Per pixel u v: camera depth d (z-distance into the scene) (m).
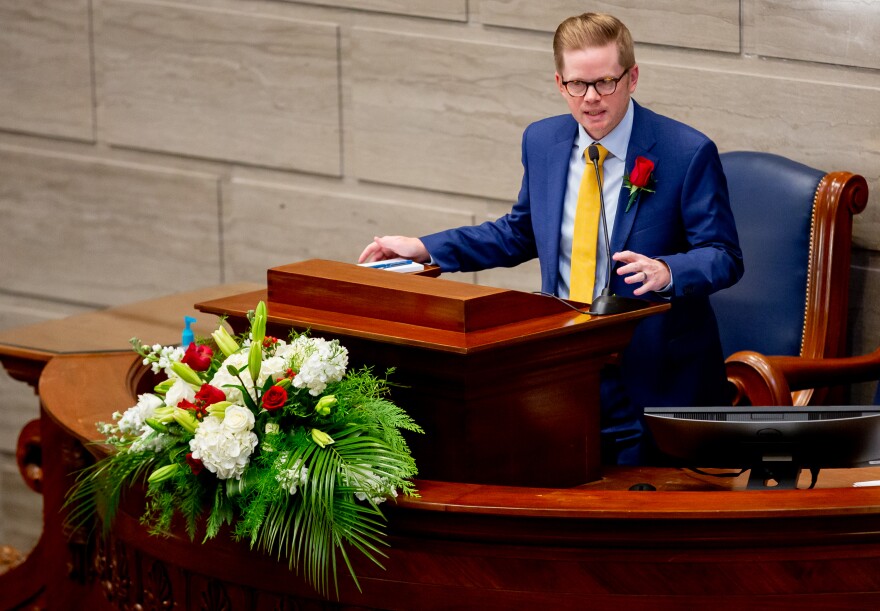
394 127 15.32
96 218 17.78
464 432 8.62
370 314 9.04
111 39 17.09
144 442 8.30
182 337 11.24
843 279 12.55
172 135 16.91
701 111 13.55
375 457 7.95
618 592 7.99
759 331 12.75
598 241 10.89
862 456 8.40
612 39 10.38
